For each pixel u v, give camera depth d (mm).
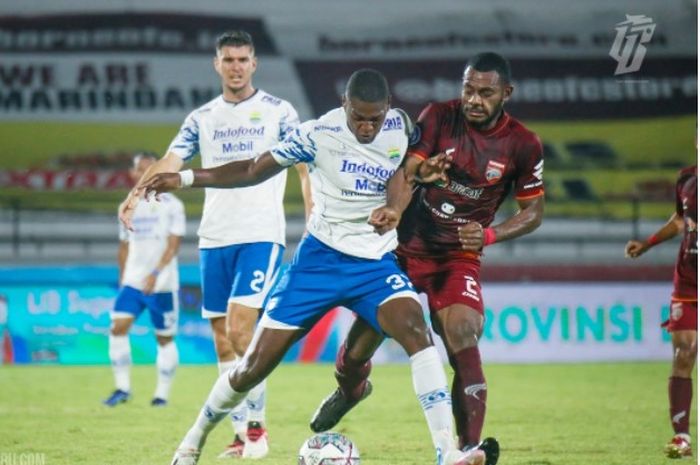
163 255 30812
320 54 76062
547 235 60406
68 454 21609
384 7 78562
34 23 76062
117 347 31359
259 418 21203
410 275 18359
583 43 77125
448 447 15586
